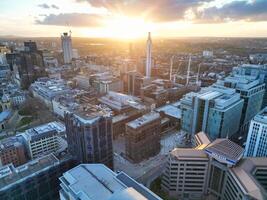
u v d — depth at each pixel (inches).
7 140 6840.6
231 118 7263.8
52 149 7150.6
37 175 4744.1
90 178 4178.2
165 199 5132.9
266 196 3841.0
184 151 5226.4
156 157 7017.7
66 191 4158.5
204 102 7042.3
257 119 5930.1
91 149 5270.7
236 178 4301.2
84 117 5280.5
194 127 7544.3
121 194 3009.4
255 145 6013.8
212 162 4881.9
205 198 5162.4
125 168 6417.3
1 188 4229.8
